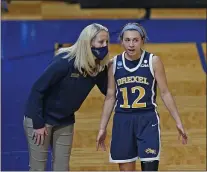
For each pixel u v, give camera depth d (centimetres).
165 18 1881
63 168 826
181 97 1450
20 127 1299
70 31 1758
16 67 1558
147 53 789
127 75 783
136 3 1873
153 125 791
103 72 798
